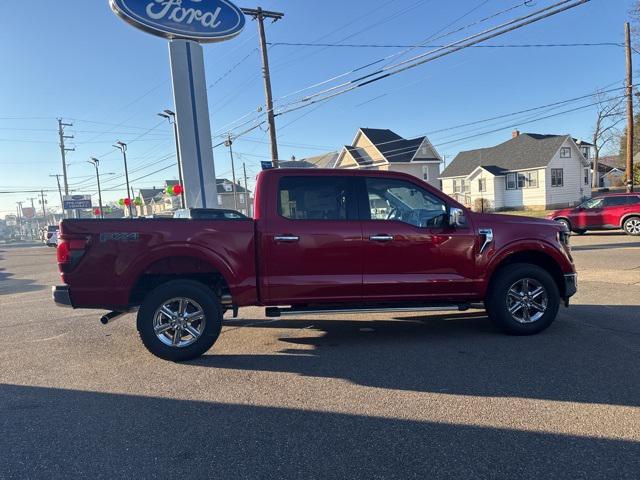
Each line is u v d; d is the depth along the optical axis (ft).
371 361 16.44
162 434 11.51
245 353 17.93
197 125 37.68
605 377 14.17
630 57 75.36
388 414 12.25
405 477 9.41
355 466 9.87
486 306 19.08
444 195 18.71
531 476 9.31
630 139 76.18
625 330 19.12
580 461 9.78
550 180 127.54
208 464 10.11
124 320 24.81
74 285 16.69
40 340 20.94
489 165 141.08
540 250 18.72
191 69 37.35
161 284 17.35
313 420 12.05
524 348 17.25
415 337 19.29
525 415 11.93
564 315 21.97
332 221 17.80
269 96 70.44
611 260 39.63
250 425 11.87
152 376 15.65
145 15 35.12
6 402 13.70
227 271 17.24
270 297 17.54
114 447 10.92
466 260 18.29
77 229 16.63
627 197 61.93
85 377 15.70
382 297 18.11
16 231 384.06
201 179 37.83
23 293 38.29
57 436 11.51
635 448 10.23
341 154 153.28
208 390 14.28
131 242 16.75
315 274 17.63
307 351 17.93
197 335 17.12
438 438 10.92
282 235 17.39
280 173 17.93
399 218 18.40
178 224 17.03
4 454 10.69
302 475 9.59
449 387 13.87
